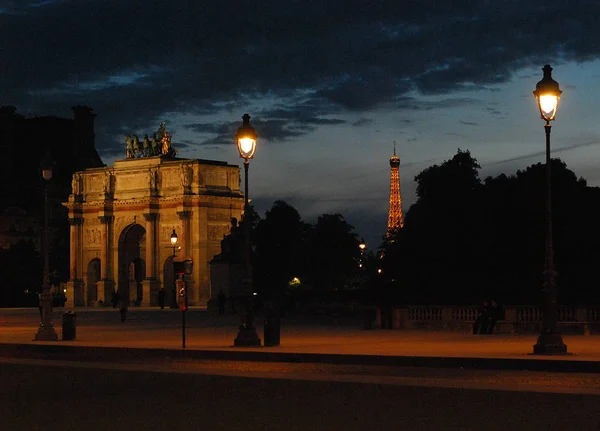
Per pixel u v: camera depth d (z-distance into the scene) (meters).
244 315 61.41
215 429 26.97
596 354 50.75
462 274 107.19
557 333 51.19
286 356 54.12
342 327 92.88
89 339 75.38
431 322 84.81
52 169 76.88
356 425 27.31
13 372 45.97
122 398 34.62
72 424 28.42
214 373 43.16
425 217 111.19
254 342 61.06
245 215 61.78
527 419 27.91
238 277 164.50
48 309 75.56
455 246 107.62
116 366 47.91
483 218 106.81
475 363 48.12
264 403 32.44
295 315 121.00
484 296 104.88
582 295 100.88
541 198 103.25
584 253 102.19
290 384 38.16
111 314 152.62
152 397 34.72
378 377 40.84
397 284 112.62
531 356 49.25
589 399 32.12
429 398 33.00
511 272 105.06
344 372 46.53
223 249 166.25
